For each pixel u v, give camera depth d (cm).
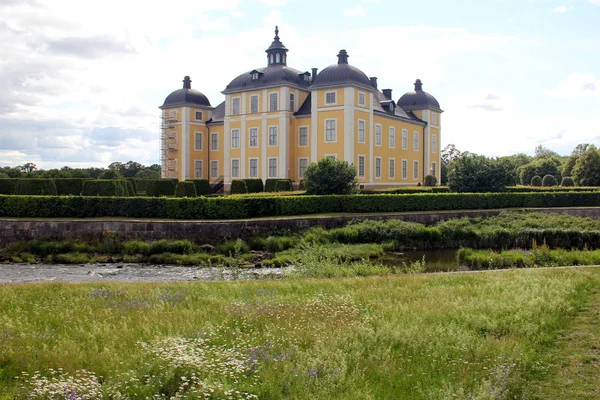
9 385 837
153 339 1061
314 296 1495
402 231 3256
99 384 845
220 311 1319
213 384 826
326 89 5684
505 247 3053
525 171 10825
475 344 1040
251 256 2888
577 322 1198
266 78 6197
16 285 1741
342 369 892
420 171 7156
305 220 3412
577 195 4488
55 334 1119
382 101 6500
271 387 838
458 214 3922
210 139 7388
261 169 6219
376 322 1197
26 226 3212
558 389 850
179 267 2703
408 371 929
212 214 3369
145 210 3431
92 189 4059
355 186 4297
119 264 2794
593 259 2334
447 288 1573
